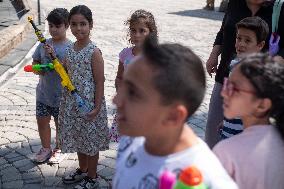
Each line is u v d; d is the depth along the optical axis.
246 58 1.54
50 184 3.34
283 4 2.62
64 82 2.93
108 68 6.43
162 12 12.35
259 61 1.49
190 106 1.21
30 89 5.48
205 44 8.52
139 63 1.19
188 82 1.17
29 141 4.04
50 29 3.35
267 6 2.68
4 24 7.96
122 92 1.23
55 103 3.41
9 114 4.66
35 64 3.32
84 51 2.89
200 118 4.78
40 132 3.57
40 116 3.49
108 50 7.47
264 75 1.45
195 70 1.20
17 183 3.34
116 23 9.95
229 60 2.83
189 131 1.28
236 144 1.52
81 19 2.83
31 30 8.28
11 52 6.82
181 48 1.23
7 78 5.80
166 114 1.19
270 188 1.49
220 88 2.93
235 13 2.85
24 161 3.67
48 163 3.61
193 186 1.06
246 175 1.49
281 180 1.51
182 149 1.23
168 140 1.24
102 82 2.95
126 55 2.94
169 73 1.15
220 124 2.83
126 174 1.29
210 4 13.43
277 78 1.45
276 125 1.53
